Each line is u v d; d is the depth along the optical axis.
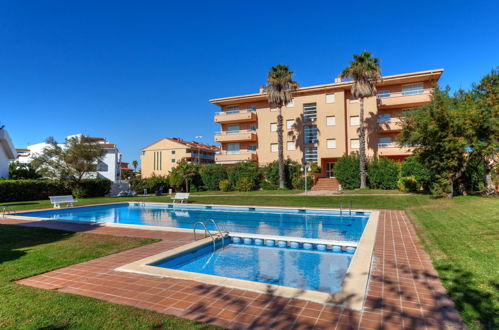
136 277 5.04
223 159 36.44
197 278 4.90
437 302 3.91
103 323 3.38
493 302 3.82
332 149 31.97
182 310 3.72
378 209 15.04
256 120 36.47
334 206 17.09
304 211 16.36
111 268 5.60
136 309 3.75
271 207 17.31
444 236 7.72
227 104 38.06
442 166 16.03
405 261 5.89
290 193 25.91
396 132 30.20
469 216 10.13
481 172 18.66
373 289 4.42
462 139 14.53
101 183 30.66
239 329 3.24
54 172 27.48
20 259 6.28
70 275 5.21
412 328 3.26
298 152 33.47
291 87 29.16
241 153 35.69
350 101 32.06
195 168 35.62
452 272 5.04
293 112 34.00
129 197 28.73
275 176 31.59
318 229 11.97
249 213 17.12
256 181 32.59
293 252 8.30
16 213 15.75
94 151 28.69
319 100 32.81
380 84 30.47
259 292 4.28
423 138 16.34
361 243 7.33
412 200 17.14
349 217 14.74
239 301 3.98
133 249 7.21
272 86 29.23
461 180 17.81
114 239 8.38
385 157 27.02
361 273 5.03
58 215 17.25
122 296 4.21
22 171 34.06
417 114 17.47
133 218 16.06
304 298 4.04
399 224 10.27
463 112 14.92
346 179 28.25
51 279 5.01
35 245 7.68
